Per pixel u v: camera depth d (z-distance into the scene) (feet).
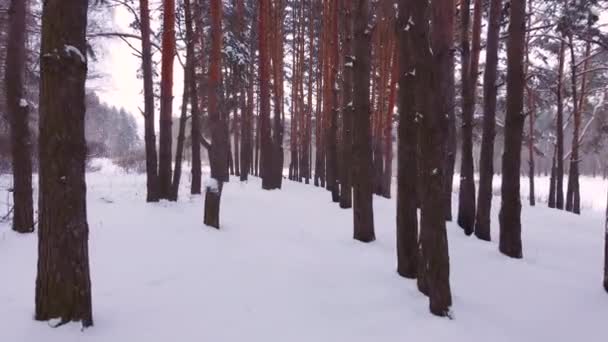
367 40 24.16
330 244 23.85
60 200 11.11
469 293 17.01
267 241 23.54
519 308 15.90
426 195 14.33
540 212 44.80
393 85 55.67
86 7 11.29
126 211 29.68
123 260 17.89
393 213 36.04
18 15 22.58
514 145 24.14
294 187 61.82
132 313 12.81
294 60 79.87
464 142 31.04
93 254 18.56
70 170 11.13
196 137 43.16
